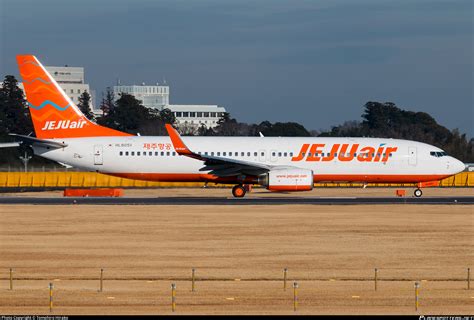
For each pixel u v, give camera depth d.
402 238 149.62
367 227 164.38
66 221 173.38
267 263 123.19
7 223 169.50
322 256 129.62
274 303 95.81
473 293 102.19
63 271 116.31
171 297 98.88
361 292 102.62
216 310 91.81
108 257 127.94
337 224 169.12
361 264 122.88
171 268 118.81
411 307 94.06
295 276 113.06
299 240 146.50
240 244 141.62
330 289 104.50
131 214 187.62
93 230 158.75
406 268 119.75
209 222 171.75
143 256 129.00
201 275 113.50
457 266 121.56
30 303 95.31
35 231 157.25
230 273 115.12
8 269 117.81
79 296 99.44
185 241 144.75
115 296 99.50
